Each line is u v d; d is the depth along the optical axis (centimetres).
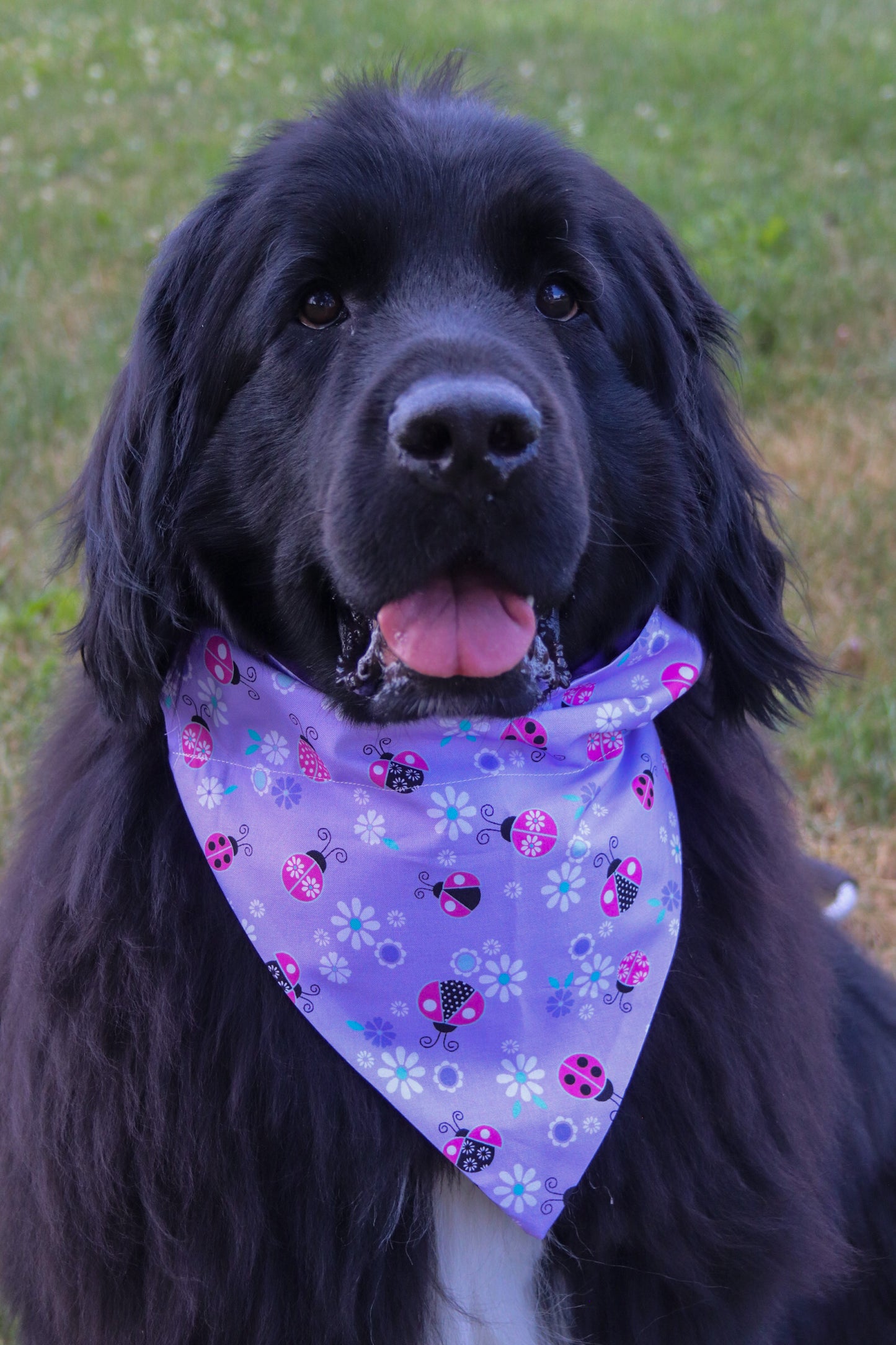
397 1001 96
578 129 298
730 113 328
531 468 90
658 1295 97
